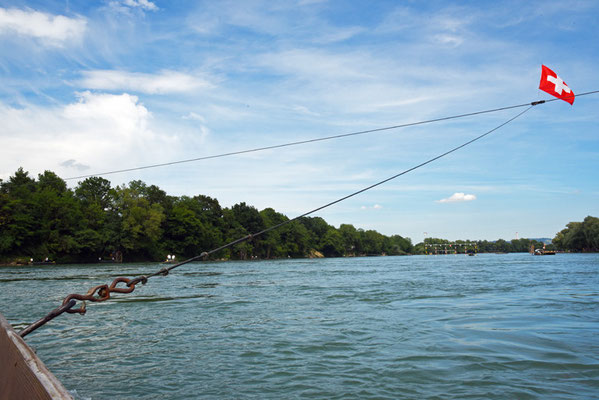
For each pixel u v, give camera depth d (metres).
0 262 67.50
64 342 10.96
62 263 77.12
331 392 7.03
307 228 183.12
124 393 7.11
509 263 72.56
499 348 9.55
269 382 7.59
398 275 39.41
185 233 106.62
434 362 8.55
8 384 2.32
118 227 88.19
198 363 8.87
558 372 7.77
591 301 17.84
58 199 78.75
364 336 11.14
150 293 23.58
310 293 22.80
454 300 18.66
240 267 65.50
